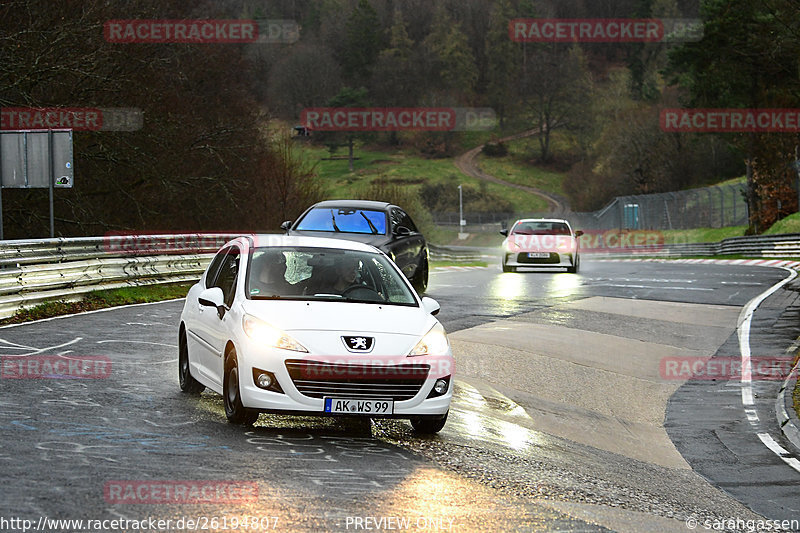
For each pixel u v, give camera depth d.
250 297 33.19
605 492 29.06
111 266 71.81
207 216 143.75
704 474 35.62
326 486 24.64
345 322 31.73
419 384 31.30
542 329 65.94
